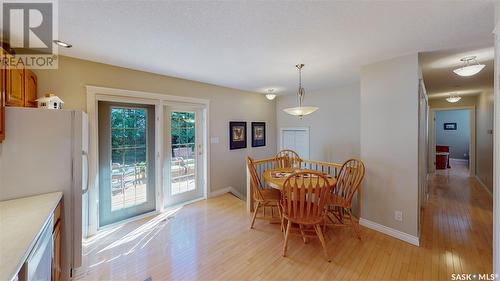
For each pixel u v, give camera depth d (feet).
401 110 8.52
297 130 17.85
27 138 5.47
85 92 9.07
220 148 14.82
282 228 8.87
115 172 10.25
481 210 11.64
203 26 6.16
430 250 7.80
